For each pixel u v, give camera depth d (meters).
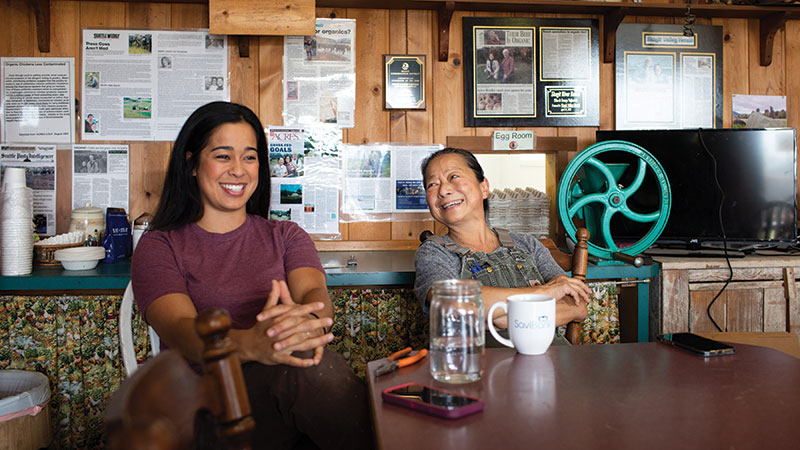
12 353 2.02
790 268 2.24
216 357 0.60
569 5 2.58
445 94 2.67
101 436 2.04
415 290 1.74
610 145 2.17
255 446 1.25
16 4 2.51
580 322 1.67
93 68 2.54
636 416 0.78
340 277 2.02
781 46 2.82
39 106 2.53
